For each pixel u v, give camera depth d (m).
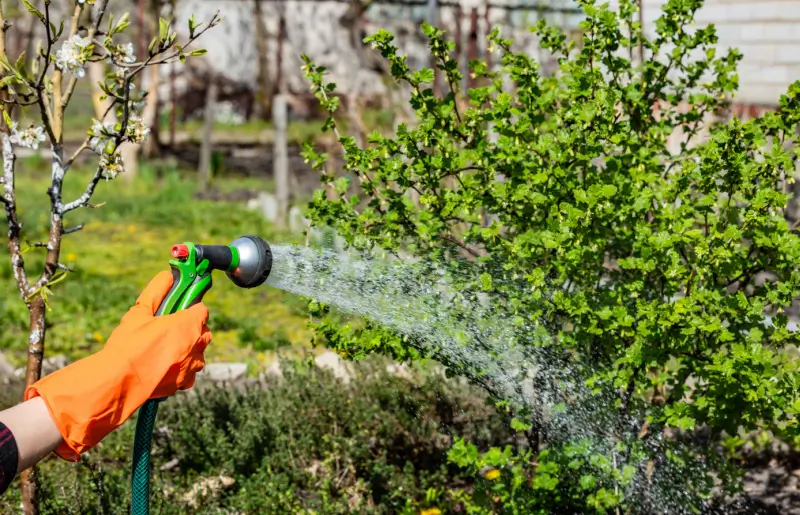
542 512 2.99
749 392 2.73
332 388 4.77
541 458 2.90
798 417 2.92
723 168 2.93
